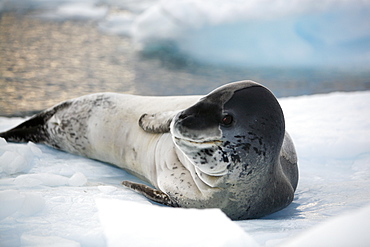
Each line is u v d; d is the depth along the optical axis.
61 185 12.86
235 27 44.69
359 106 22.92
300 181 14.34
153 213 8.75
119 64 39.31
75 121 16.19
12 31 48.19
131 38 48.66
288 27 43.28
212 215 8.37
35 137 17.42
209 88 32.59
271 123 10.60
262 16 43.97
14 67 35.91
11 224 9.07
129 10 58.75
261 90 10.81
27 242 8.14
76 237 8.40
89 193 11.62
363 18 42.41
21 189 11.92
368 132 18.44
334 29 42.66
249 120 10.38
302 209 11.81
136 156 14.17
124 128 14.79
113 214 9.05
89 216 9.57
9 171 13.77
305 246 7.10
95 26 52.72
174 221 8.34
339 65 40.50
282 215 11.45
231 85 10.76
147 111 14.48
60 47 43.62
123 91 31.08
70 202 10.60
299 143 17.47
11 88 30.25
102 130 15.41
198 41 45.28
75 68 36.97
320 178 14.57
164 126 12.79
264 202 11.20
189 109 10.40
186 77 36.03
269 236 8.74
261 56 42.94
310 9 42.78
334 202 12.02
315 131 18.78
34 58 39.09
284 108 23.09
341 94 26.62
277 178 11.41
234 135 10.27
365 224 7.39
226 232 7.74
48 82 32.34
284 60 42.38
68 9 58.19
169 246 7.52
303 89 32.75
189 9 45.97
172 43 45.50
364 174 14.70
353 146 16.92
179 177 11.94
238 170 10.50
